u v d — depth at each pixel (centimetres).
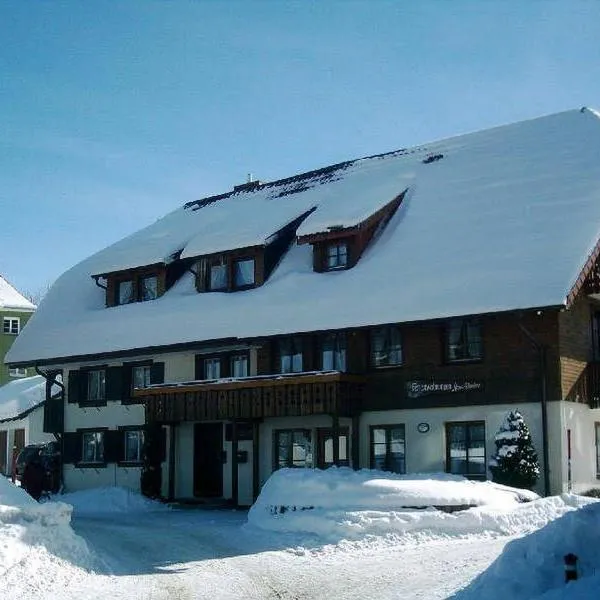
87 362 3431
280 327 2709
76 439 3450
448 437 2467
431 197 2936
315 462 2706
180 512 2714
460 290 2420
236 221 3306
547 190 2653
